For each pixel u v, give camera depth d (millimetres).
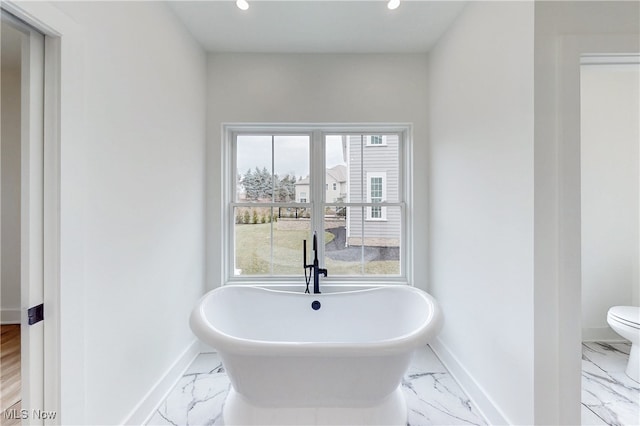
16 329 1984
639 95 2438
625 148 2449
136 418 1416
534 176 1203
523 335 1261
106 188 1223
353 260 2486
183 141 1931
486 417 1509
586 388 1778
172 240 1788
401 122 2330
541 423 1190
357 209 2492
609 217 2443
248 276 2432
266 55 2307
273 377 1347
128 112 1373
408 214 2410
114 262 1273
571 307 1194
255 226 2467
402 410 1477
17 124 2033
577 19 1197
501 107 1416
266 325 2041
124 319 1342
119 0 1312
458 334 1846
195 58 2111
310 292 2326
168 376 1724
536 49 1196
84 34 1101
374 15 1860
